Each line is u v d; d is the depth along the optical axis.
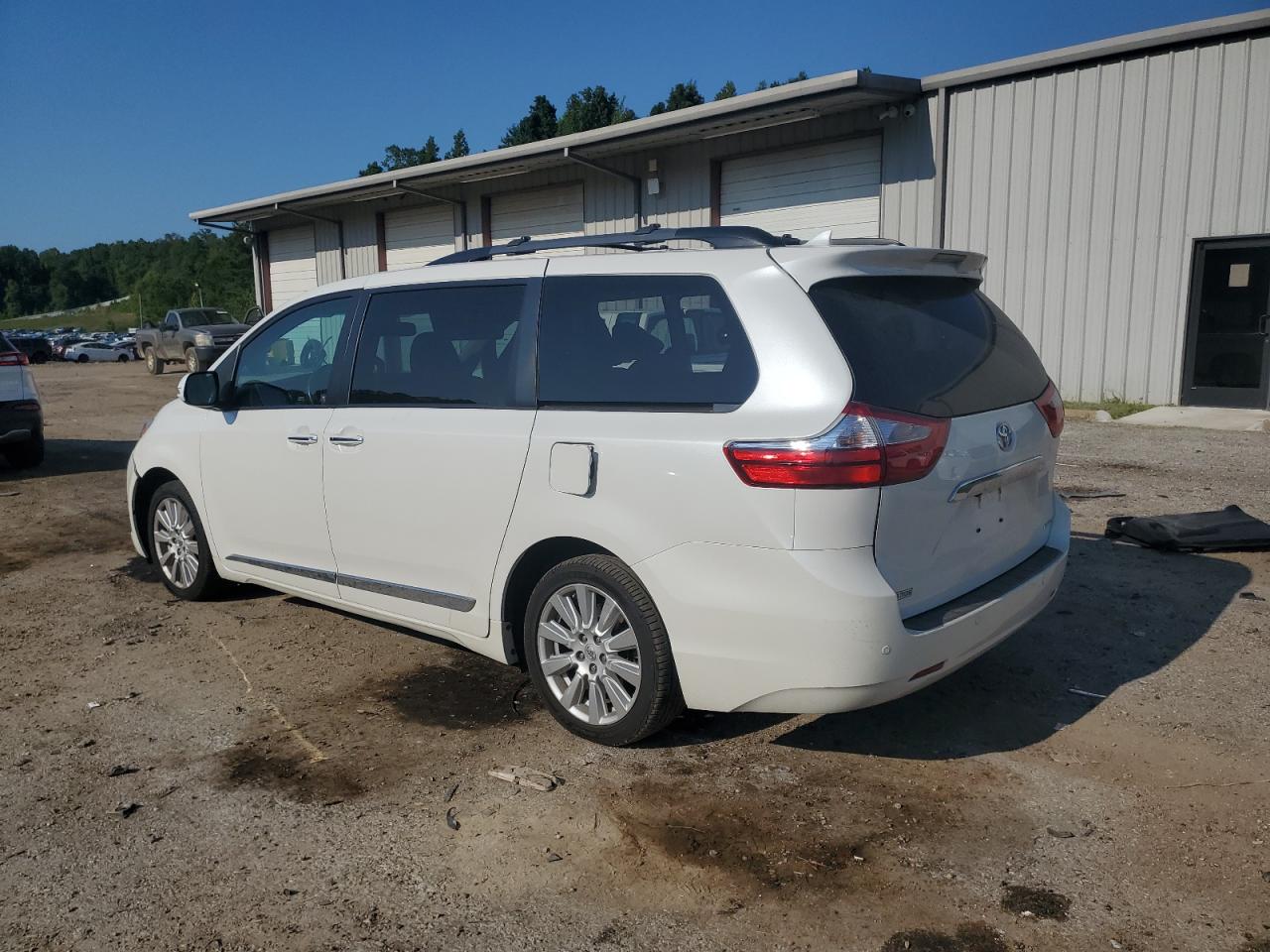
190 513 5.73
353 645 5.15
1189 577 5.81
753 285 3.56
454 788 3.62
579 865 3.14
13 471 11.05
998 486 3.74
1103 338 13.64
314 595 5.06
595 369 3.88
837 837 3.27
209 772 3.80
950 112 14.65
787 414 3.33
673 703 3.72
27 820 3.47
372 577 4.68
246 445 5.19
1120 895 2.92
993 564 3.80
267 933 2.84
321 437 4.76
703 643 3.49
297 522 4.98
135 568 6.75
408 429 4.38
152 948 2.79
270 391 5.20
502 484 4.03
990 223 14.45
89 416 17.59
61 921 2.91
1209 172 12.51
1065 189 13.70
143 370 33.50
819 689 3.33
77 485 10.14
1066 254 13.80
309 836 3.34
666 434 3.55
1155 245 13.06
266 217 27.28
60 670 4.86
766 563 3.33
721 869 3.11
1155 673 4.49
